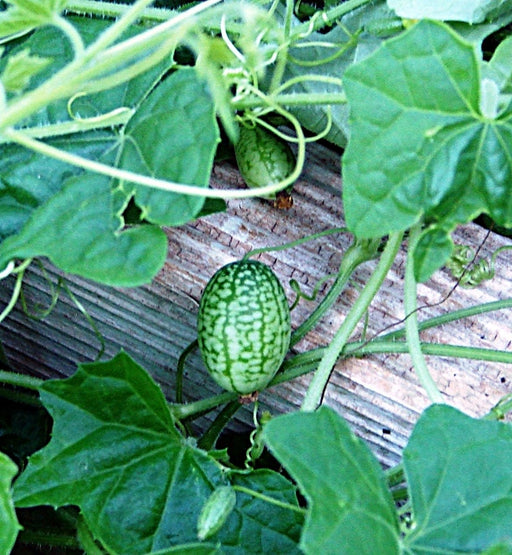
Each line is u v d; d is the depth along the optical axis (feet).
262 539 0.55
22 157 0.59
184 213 0.51
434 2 0.65
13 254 0.51
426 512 0.50
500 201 0.52
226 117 0.50
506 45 0.58
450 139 0.51
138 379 0.56
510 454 0.52
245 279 0.62
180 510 0.56
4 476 0.49
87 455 0.56
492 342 0.69
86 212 0.53
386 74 0.50
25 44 0.64
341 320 0.70
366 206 0.50
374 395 0.69
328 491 0.46
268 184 0.70
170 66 0.60
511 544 0.47
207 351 0.62
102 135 0.59
